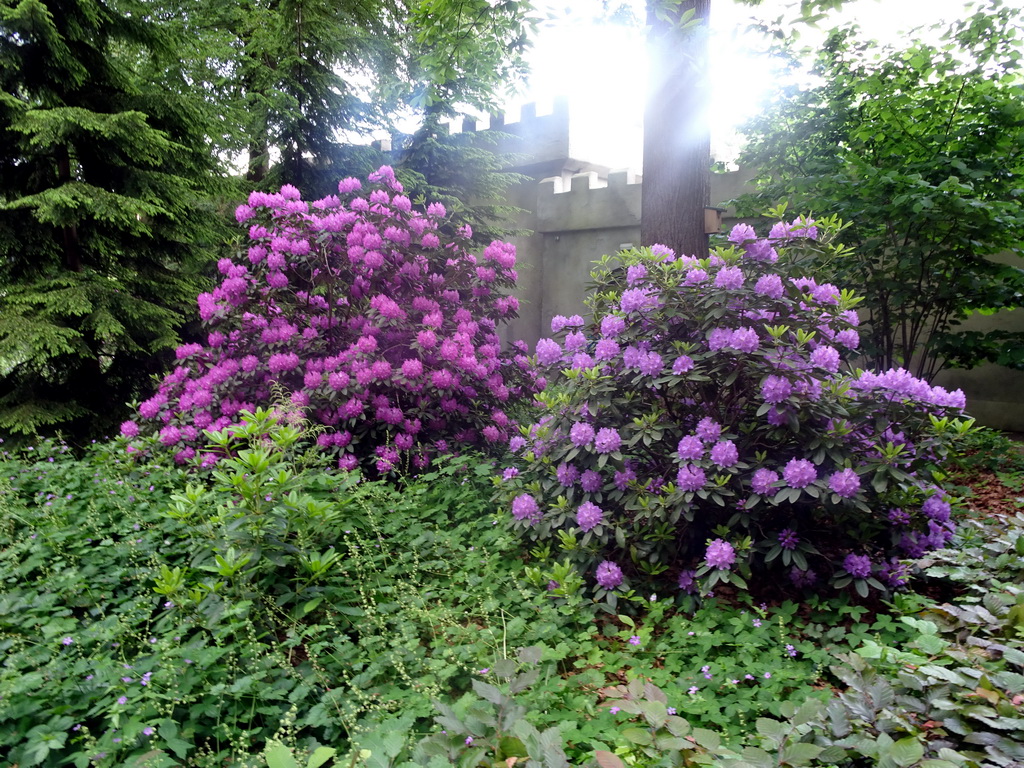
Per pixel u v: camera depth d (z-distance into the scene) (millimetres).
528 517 3258
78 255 6102
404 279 4777
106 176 6117
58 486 3871
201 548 2869
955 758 1534
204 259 6828
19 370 6035
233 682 2221
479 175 11000
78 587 2730
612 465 3277
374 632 2686
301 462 3688
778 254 3297
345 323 4879
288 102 8969
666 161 5211
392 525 3434
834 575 2850
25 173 6090
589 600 2873
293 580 2807
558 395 3445
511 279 5121
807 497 2898
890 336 5902
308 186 9477
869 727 1738
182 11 9812
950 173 5363
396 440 4289
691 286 3107
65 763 1934
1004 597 2342
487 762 1660
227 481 2795
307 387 4320
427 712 2076
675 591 3094
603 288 3803
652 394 3357
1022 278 5375
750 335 2850
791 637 2730
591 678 2402
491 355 4848
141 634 2576
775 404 2834
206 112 6809
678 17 4918
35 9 5164
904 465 3057
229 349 4863
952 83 5602
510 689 1886
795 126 6535
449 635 2633
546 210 11477
